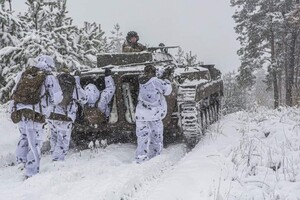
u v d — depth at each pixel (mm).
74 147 9297
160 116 7816
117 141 9492
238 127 10719
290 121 9906
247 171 6293
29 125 6703
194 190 5410
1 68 13852
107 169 6598
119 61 9562
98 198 4922
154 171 6555
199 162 6816
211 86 11469
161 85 7715
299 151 7305
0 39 14352
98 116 8305
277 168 6461
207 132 9930
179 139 9547
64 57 14234
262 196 5207
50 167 7098
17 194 5363
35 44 13539
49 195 5246
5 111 13086
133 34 11188
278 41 33688
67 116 7602
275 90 33438
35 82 6703
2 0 14555
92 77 8883
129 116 8531
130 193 5387
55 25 15328
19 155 6902
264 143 8102
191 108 8680
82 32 15867
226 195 5207
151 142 7961
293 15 23078
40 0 14586
